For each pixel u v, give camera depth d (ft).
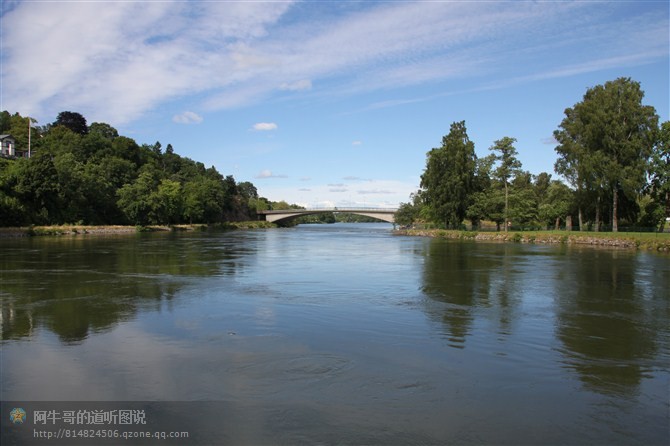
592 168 210.59
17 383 33.68
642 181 205.05
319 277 89.35
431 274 94.79
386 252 155.43
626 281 85.35
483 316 56.08
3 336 45.80
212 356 39.73
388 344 43.88
